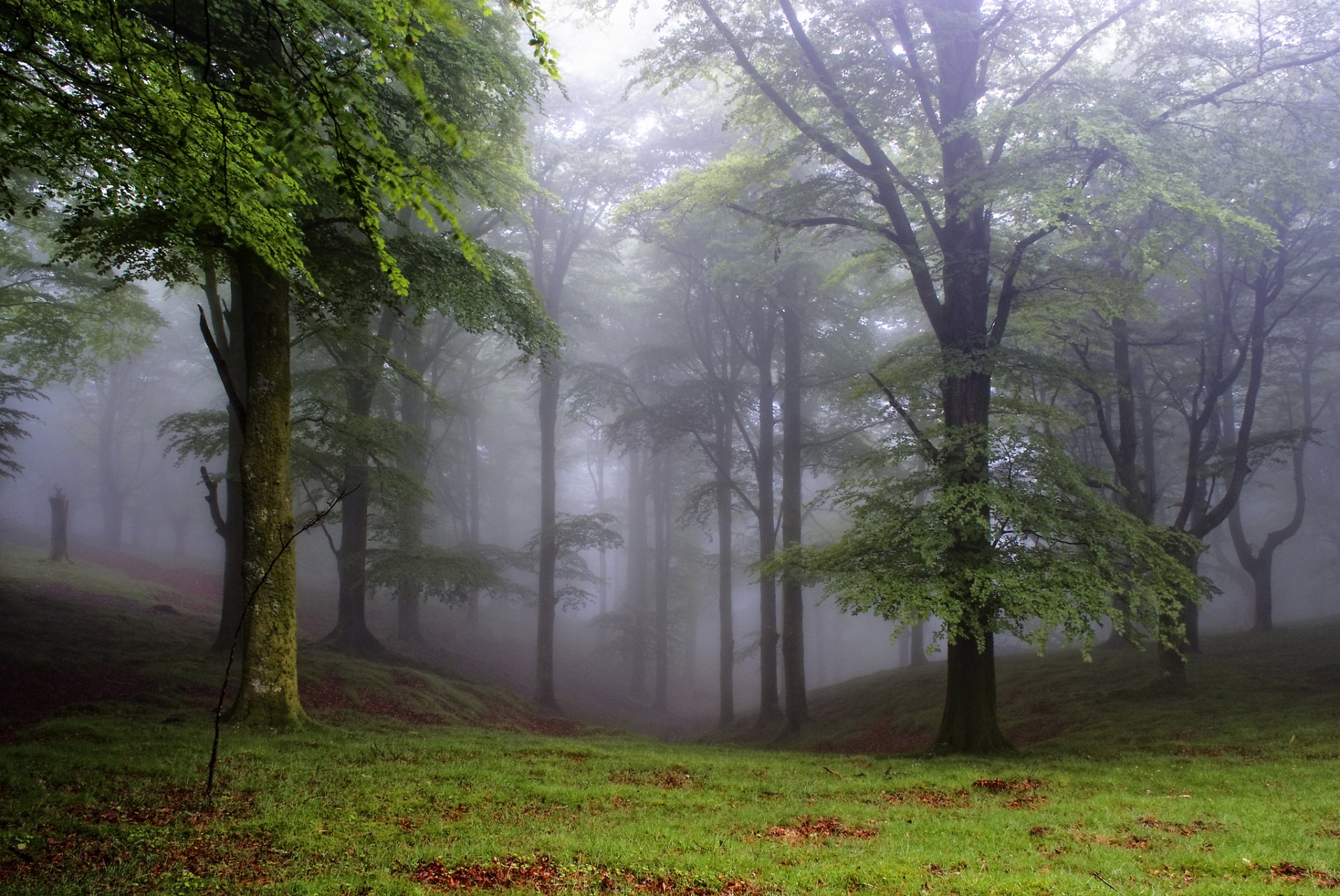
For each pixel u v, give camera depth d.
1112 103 13.34
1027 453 13.60
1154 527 14.35
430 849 6.77
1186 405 29.92
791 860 6.81
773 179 18.62
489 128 13.82
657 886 6.07
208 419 20.05
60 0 5.16
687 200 18.52
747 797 9.82
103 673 16.12
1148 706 17.55
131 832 6.81
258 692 12.29
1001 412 16.22
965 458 13.67
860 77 15.71
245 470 12.41
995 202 13.48
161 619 23.88
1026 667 25.19
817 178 15.94
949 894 5.86
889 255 16.91
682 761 12.60
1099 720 17.12
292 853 6.60
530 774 10.45
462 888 5.92
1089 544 13.20
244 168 5.71
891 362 16.50
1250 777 10.70
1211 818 8.41
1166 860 6.82
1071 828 8.16
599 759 12.38
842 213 16.91
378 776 9.51
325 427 18.58
